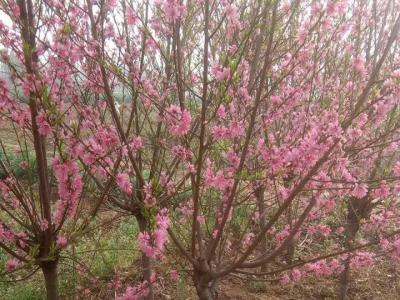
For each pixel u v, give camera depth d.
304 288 5.14
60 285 4.68
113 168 2.73
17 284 5.03
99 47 2.61
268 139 3.28
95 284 4.68
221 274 2.83
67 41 2.55
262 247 4.56
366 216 4.14
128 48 3.12
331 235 6.03
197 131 3.33
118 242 5.98
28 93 2.32
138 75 2.95
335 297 5.03
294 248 5.26
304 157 2.67
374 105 2.65
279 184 3.54
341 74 3.89
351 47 3.44
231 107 2.95
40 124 2.30
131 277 5.16
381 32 3.53
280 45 3.21
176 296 4.84
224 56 2.55
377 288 5.26
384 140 3.28
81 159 2.55
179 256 4.53
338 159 2.85
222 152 3.03
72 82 2.92
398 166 2.76
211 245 3.04
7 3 2.48
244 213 4.41
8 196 3.22
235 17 2.50
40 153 2.56
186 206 3.52
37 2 2.76
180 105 2.71
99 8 2.80
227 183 2.79
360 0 3.58
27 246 2.80
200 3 2.79
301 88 3.26
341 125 2.62
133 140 2.82
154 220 2.30
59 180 2.49
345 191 3.17
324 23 2.70
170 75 3.31
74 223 2.98
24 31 2.40
